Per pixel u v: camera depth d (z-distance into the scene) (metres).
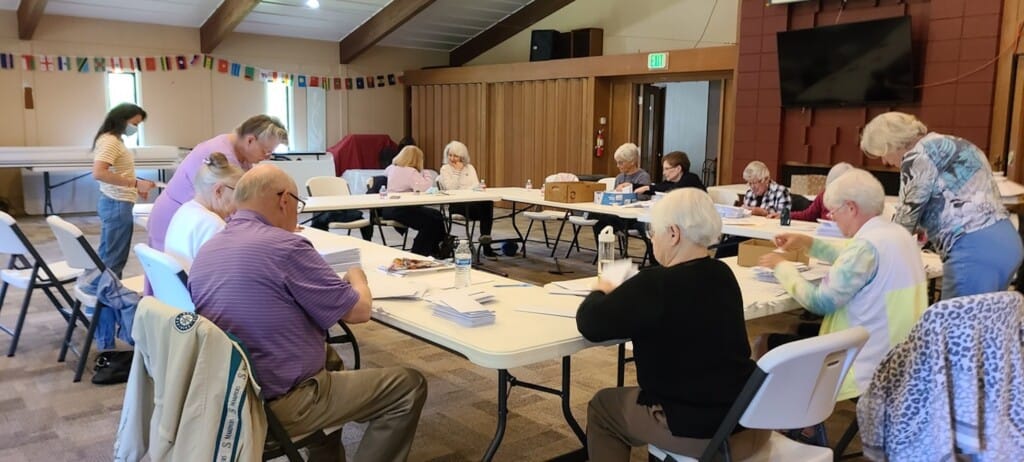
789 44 7.17
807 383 1.76
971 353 1.88
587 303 1.93
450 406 3.25
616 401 2.03
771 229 4.24
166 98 9.88
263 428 1.89
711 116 10.11
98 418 3.06
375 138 11.02
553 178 6.47
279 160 9.71
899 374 2.01
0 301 4.03
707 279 1.85
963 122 6.29
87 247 3.31
